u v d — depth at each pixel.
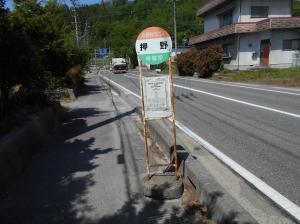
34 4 11.87
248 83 20.20
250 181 4.47
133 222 3.65
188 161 4.82
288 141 6.38
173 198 4.16
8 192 4.51
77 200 4.23
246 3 29.03
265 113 9.38
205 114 9.85
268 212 3.54
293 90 14.88
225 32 30.38
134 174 5.06
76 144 7.05
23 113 7.30
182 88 19.02
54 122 8.90
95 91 21.30
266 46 28.22
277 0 29.19
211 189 3.77
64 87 16.75
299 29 27.08
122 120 9.78
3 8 6.53
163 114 4.42
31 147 6.16
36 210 4.01
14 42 6.69
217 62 27.66
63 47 13.54
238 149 6.01
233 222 3.08
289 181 4.46
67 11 27.30
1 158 4.62
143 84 4.38
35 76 8.01
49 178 5.03
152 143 6.97
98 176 5.03
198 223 3.55
